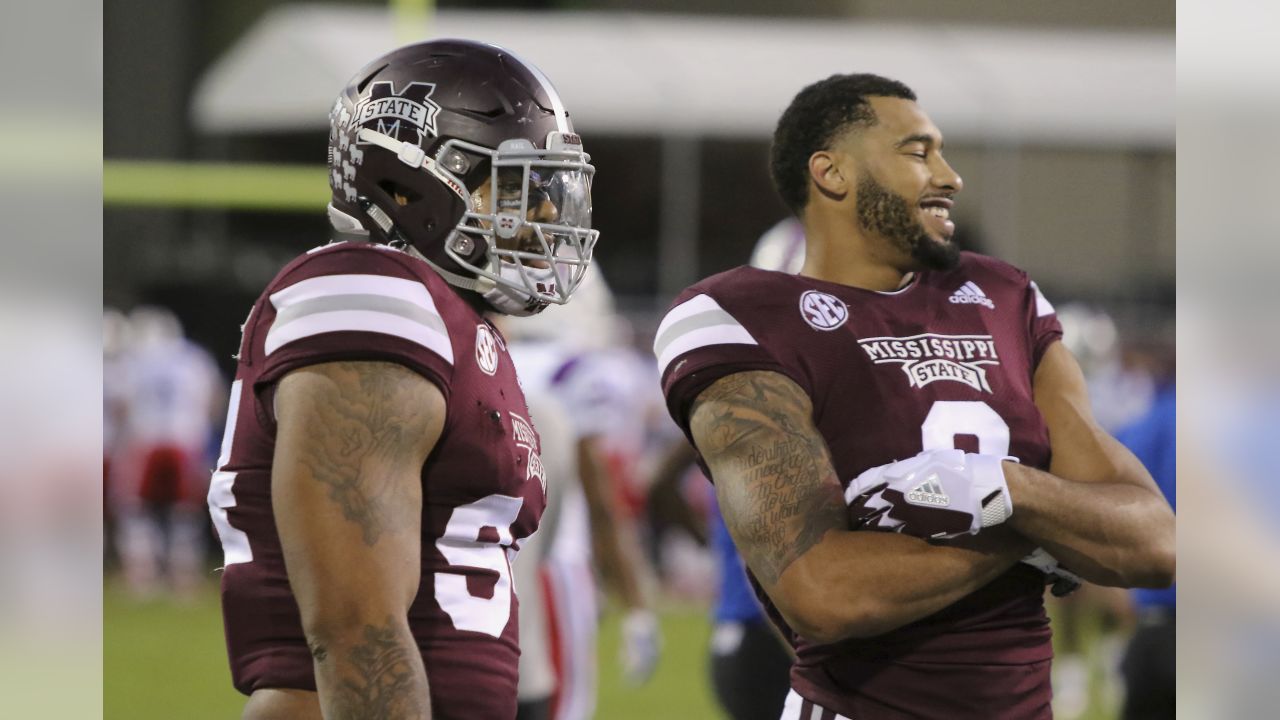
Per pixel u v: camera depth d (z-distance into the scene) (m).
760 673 14.99
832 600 7.75
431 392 6.73
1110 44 58.91
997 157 55.00
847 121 8.83
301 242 50.53
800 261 15.35
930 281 8.93
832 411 8.30
